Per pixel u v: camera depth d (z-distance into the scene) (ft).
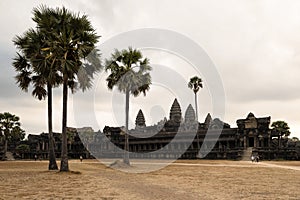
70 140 313.94
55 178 77.41
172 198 48.16
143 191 55.21
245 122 281.54
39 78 106.32
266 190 58.29
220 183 69.97
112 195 50.55
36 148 342.23
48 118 108.78
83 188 58.75
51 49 92.22
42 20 94.48
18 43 100.27
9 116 302.04
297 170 117.60
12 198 47.65
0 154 298.97
